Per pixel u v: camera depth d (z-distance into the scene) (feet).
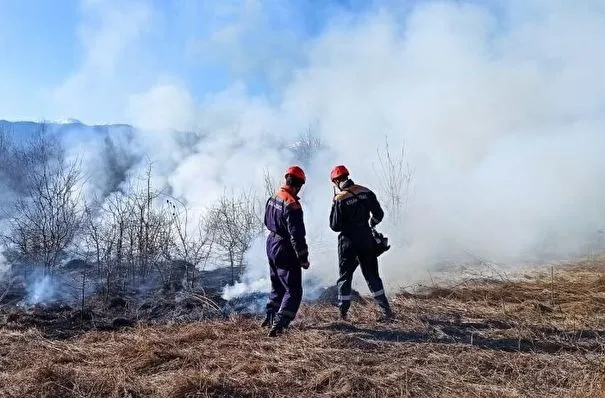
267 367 14.40
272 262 17.97
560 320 18.61
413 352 15.42
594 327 17.70
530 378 13.61
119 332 18.06
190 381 13.19
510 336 16.92
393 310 20.06
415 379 13.61
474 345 16.03
